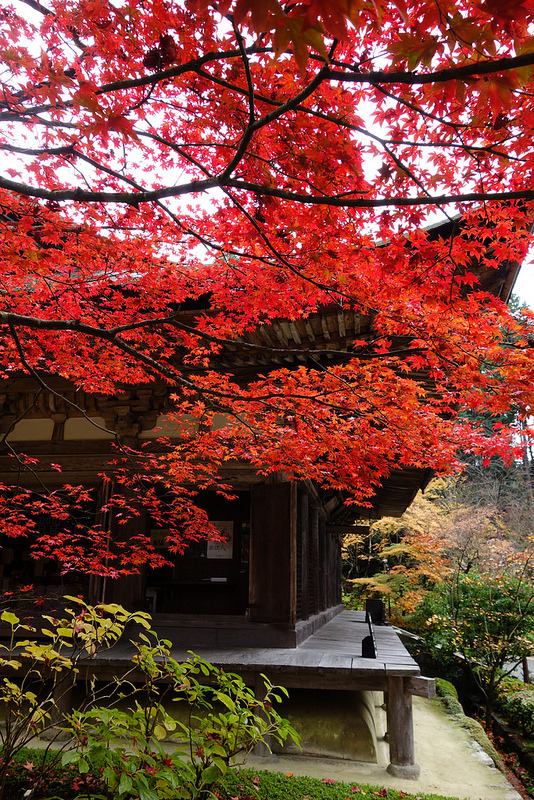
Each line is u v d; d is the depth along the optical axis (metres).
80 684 8.23
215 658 7.32
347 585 26.77
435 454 4.89
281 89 3.20
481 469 26.25
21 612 9.43
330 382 5.24
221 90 3.33
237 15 1.55
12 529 6.96
